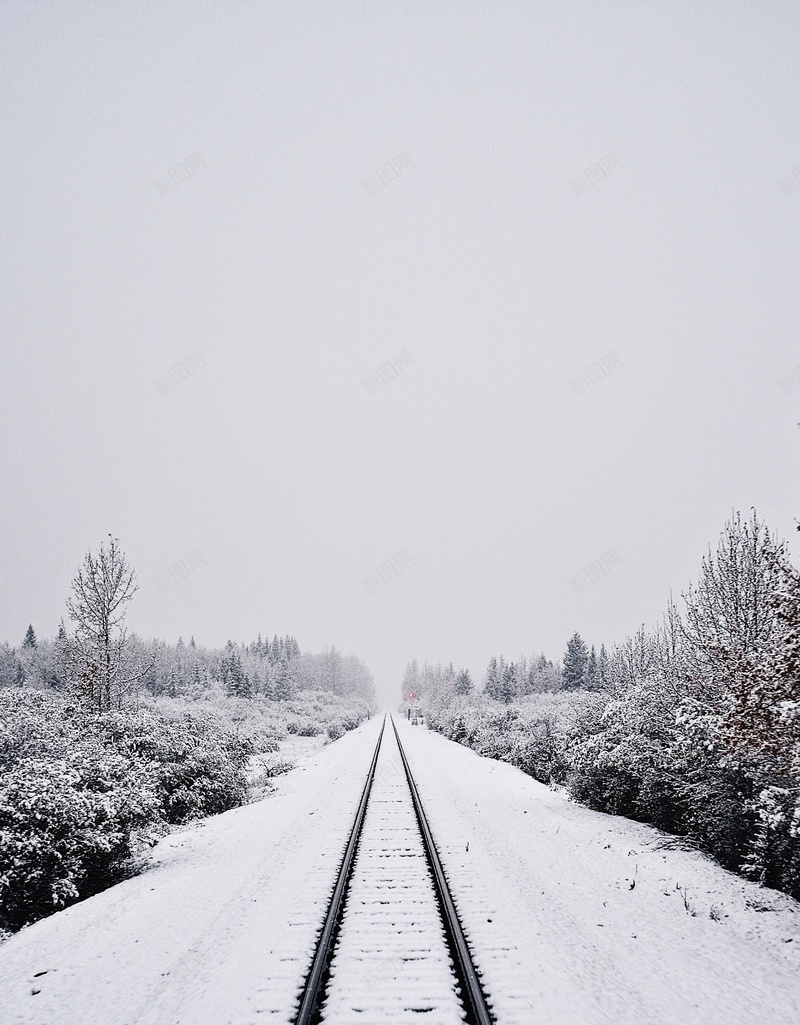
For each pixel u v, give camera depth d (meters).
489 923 6.99
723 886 8.87
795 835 7.94
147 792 10.84
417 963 6.13
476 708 40.44
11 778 9.02
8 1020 5.51
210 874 9.30
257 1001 5.41
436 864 9.21
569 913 7.68
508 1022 5.07
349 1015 5.23
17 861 8.28
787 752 7.88
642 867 9.84
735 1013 5.56
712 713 10.38
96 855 9.71
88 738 12.88
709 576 12.30
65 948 6.90
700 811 10.76
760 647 9.65
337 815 13.03
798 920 7.65
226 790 16.36
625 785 13.93
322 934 6.69
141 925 7.39
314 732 49.00
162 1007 5.51
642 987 5.90
